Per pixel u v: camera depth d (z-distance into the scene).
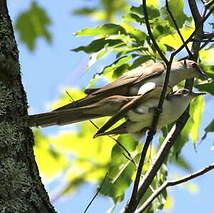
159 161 9.08
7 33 7.75
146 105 9.20
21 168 7.30
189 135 11.12
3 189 7.16
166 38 10.58
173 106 9.38
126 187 10.70
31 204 7.23
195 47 9.91
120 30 10.71
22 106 7.63
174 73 9.59
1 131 7.33
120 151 10.68
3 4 7.90
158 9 10.69
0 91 7.49
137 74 9.40
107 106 9.05
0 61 7.59
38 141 12.29
